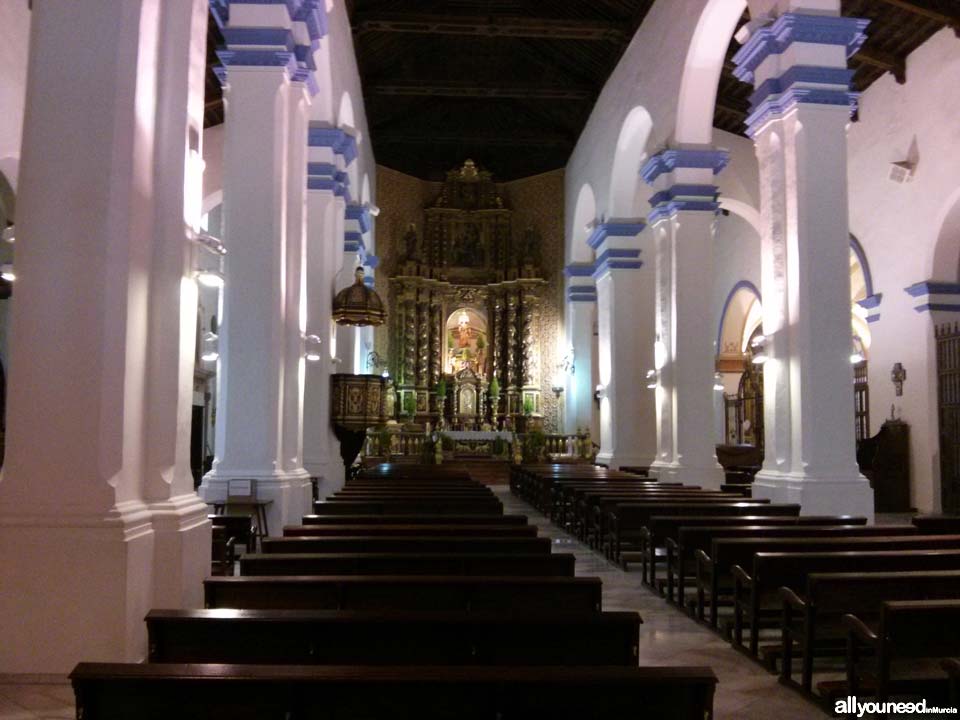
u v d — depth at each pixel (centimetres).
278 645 362
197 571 550
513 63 2222
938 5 1377
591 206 2370
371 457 2303
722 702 485
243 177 886
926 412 1528
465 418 2788
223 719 269
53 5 501
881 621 407
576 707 271
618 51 1866
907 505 1565
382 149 2756
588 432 2497
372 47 1978
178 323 547
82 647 466
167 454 536
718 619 681
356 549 609
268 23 905
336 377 1288
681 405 1420
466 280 2881
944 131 1488
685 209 1435
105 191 492
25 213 491
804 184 972
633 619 359
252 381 866
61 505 476
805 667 490
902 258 1602
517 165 2864
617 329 1870
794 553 568
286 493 866
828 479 939
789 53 997
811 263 966
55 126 495
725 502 970
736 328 2452
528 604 453
